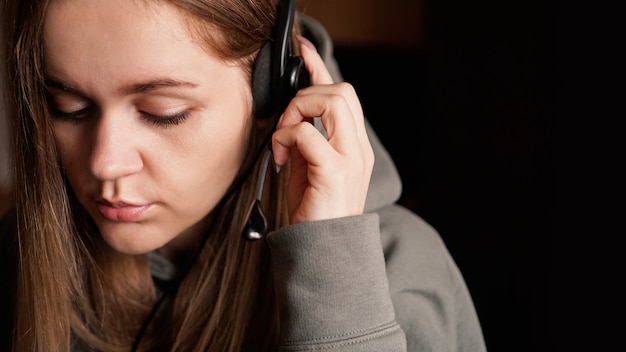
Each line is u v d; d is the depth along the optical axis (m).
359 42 2.19
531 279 1.84
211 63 0.83
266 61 0.90
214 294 1.07
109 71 0.79
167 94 0.81
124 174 0.84
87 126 0.86
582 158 1.70
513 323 1.90
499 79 1.88
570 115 1.72
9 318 1.18
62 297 1.02
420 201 2.17
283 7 0.90
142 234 0.90
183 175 0.86
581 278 1.72
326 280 0.86
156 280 1.12
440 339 1.03
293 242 0.87
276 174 1.03
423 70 2.20
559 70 1.73
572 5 1.69
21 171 0.97
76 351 1.11
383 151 1.20
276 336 1.06
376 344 0.86
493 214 1.93
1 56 1.03
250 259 1.04
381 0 2.17
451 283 1.11
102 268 1.08
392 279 1.02
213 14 0.81
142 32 0.78
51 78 0.82
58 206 0.96
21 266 1.03
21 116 0.92
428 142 2.10
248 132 0.92
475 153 1.97
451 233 2.05
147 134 0.84
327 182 0.88
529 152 1.82
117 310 1.10
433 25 2.06
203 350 1.05
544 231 1.80
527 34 1.80
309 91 0.92
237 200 1.03
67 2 0.78
